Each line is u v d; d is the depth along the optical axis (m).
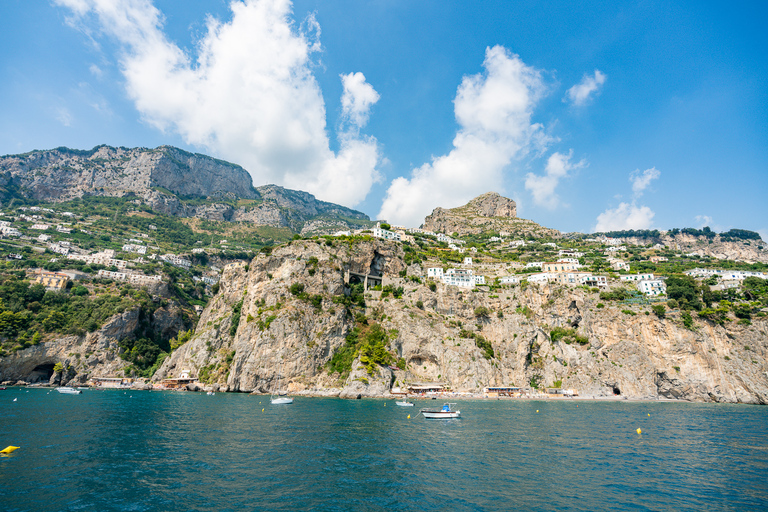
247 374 129.38
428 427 70.69
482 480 39.97
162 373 159.50
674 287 153.00
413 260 184.00
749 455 52.03
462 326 155.38
